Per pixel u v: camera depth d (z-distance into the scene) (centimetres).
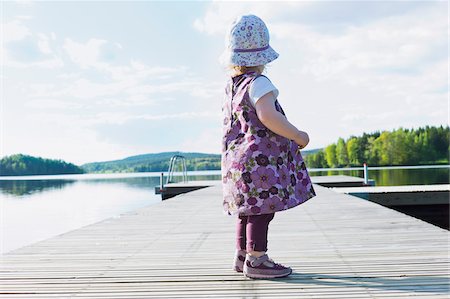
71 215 1271
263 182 234
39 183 3731
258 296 215
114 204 1534
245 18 249
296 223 455
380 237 360
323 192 834
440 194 829
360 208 577
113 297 219
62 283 243
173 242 362
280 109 244
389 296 210
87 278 252
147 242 363
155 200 1658
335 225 436
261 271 243
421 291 216
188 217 523
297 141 237
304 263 276
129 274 259
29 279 251
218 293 221
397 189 866
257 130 239
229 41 250
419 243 330
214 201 726
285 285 231
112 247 342
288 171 242
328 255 298
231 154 243
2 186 3147
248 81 241
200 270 265
